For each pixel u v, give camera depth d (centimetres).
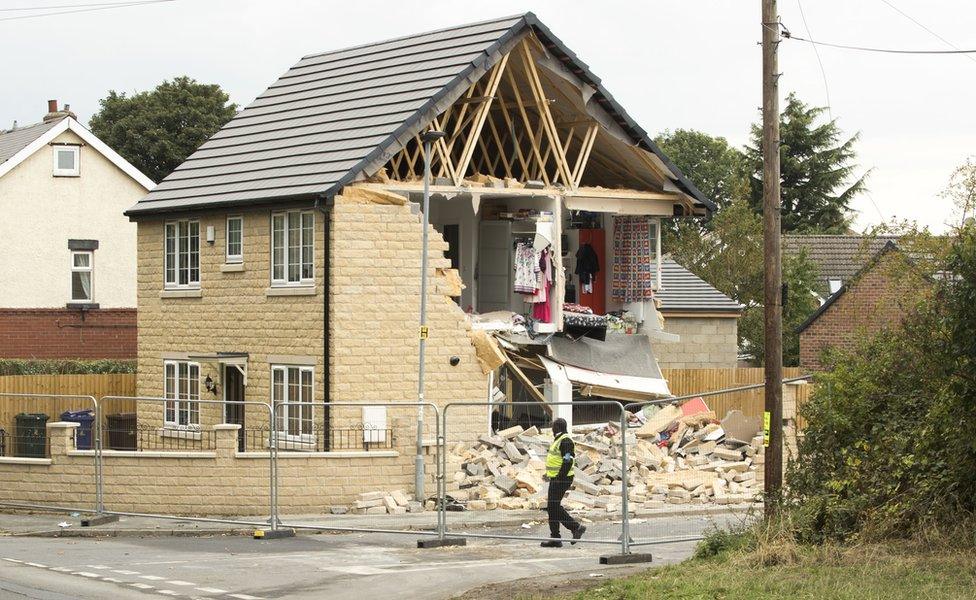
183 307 3406
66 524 2433
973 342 1784
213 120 7362
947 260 1870
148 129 7262
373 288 2986
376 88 3322
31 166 4491
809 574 1591
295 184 3045
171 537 2312
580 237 3800
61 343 4334
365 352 2975
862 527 1845
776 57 2123
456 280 3083
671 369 4309
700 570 1688
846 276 6719
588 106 3412
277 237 3125
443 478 2181
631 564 1944
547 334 3409
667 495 2780
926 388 1955
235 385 3294
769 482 2109
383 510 2628
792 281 6203
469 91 3275
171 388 3453
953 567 1599
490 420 3073
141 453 2627
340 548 2139
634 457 2986
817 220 8175
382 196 3006
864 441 1969
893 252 2178
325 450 2919
